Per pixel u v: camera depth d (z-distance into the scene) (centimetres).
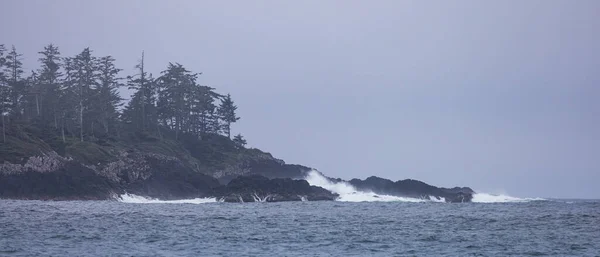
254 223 12469
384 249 9138
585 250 9094
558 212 16575
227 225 12000
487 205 19925
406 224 12612
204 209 16025
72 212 14112
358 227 11925
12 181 18412
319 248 9175
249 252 8750
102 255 8369
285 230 11312
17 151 19262
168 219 12950
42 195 18575
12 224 11450
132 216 13438
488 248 9250
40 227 11100
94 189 19288
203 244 9438
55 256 8238
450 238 10350
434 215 15000
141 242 9556
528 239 10262
